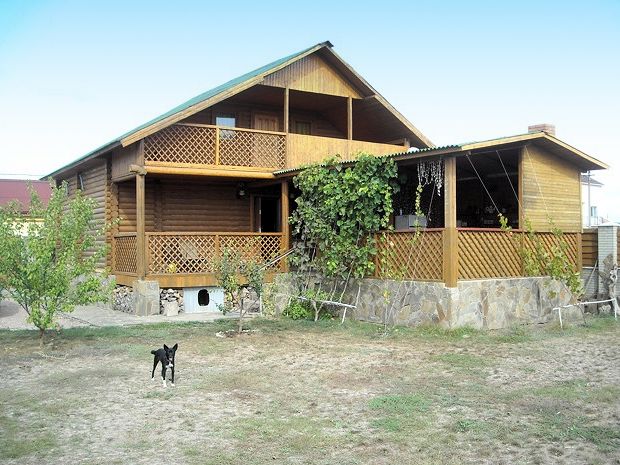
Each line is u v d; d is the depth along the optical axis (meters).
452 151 11.40
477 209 16.95
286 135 16.44
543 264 13.11
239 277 15.26
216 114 17.88
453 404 6.68
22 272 9.70
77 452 5.27
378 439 5.57
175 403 6.78
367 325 12.55
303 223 14.98
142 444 5.46
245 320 13.30
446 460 5.06
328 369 8.52
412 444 5.44
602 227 14.41
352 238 13.33
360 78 17.33
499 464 4.96
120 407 6.62
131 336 11.14
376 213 13.16
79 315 14.36
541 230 13.85
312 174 14.04
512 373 8.20
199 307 14.83
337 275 13.86
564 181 14.62
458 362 8.89
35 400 6.88
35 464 5.00
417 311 12.01
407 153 12.09
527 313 12.62
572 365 8.69
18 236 9.95
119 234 15.87
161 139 14.84
